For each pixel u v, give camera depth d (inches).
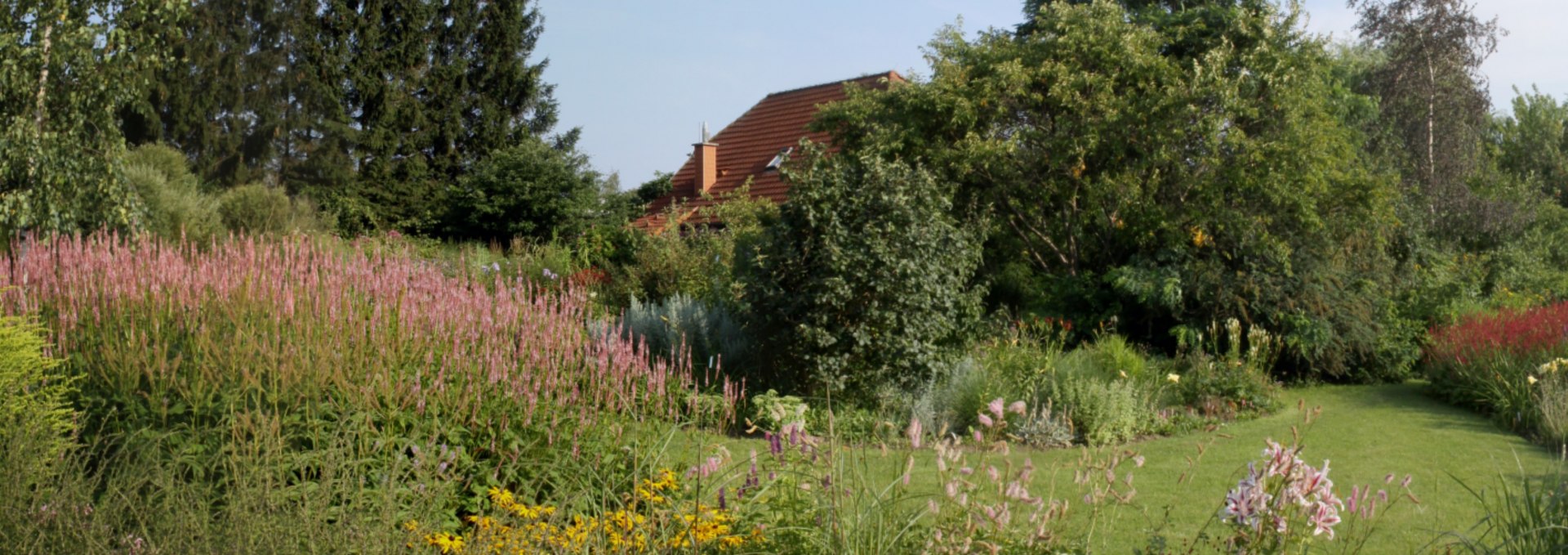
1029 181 614.9
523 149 1039.0
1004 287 624.7
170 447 190.1
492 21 1384.1
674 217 814.5
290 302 241.6
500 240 1027.3
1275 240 568.7
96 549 132.8
